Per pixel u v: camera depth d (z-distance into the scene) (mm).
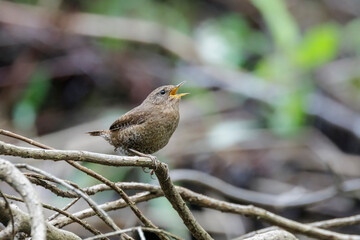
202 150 12117
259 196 10000
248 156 12578
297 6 16125
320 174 12281
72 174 10562
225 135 12211
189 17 15109
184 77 13641
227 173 12117
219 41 14094
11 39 13516
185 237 9867
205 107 13172
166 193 5500
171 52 13961
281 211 11375
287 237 5809
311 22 15812
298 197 10445
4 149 4379
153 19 14492
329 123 13172
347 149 13094
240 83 13453
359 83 14031
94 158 4789
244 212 6879
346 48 14984
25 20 13711
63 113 12773
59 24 13734
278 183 12023
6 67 13195
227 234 10266
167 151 12000
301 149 12812
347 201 11625
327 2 16234
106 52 13688
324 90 13883
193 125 12820
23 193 4031
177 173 9664
